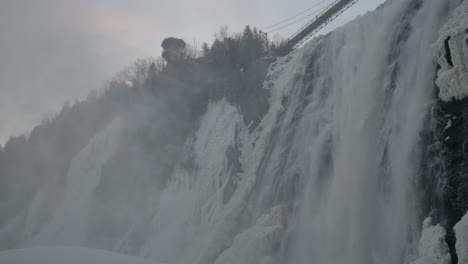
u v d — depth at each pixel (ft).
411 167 79.10
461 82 75.10
